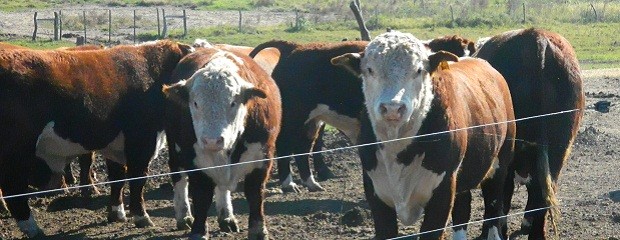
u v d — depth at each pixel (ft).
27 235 34.37
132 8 157.17
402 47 25.18
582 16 141.49
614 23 136.77
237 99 30.55
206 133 29.99
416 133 25.58
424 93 25.32
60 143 34.71
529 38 31.76
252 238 32.68
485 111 28.22
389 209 26.73
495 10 150.20
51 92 33.83
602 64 94.73
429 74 25.38
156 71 37.32
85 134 35.01
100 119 35.27
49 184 38.70
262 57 45.70
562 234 33.40
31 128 33.45
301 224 35.68
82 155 40.32
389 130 25.45
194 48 38.81
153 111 36.96
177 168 34.37
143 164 36.65
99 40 113.19
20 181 33.81
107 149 36.52
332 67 42.06
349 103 41.86
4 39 109.40
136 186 36.24
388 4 159.63
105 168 46.70
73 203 39.83
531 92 31.27
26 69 33.47
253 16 147.74
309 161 44.57
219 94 30.19
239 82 30.66
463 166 27.50
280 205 39.04
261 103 32.09
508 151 30.58
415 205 26.55
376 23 127.75
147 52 37.58
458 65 29.55
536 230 31.71
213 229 35.22
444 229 26.45
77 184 43.86
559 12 145.07
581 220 35.29
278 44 43.47
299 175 45.34
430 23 129.18
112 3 161.99
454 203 29.55
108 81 35.73
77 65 35.09
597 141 51.08
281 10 158.20
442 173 26.00
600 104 33.83
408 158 25.79
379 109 24.62
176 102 31.83
